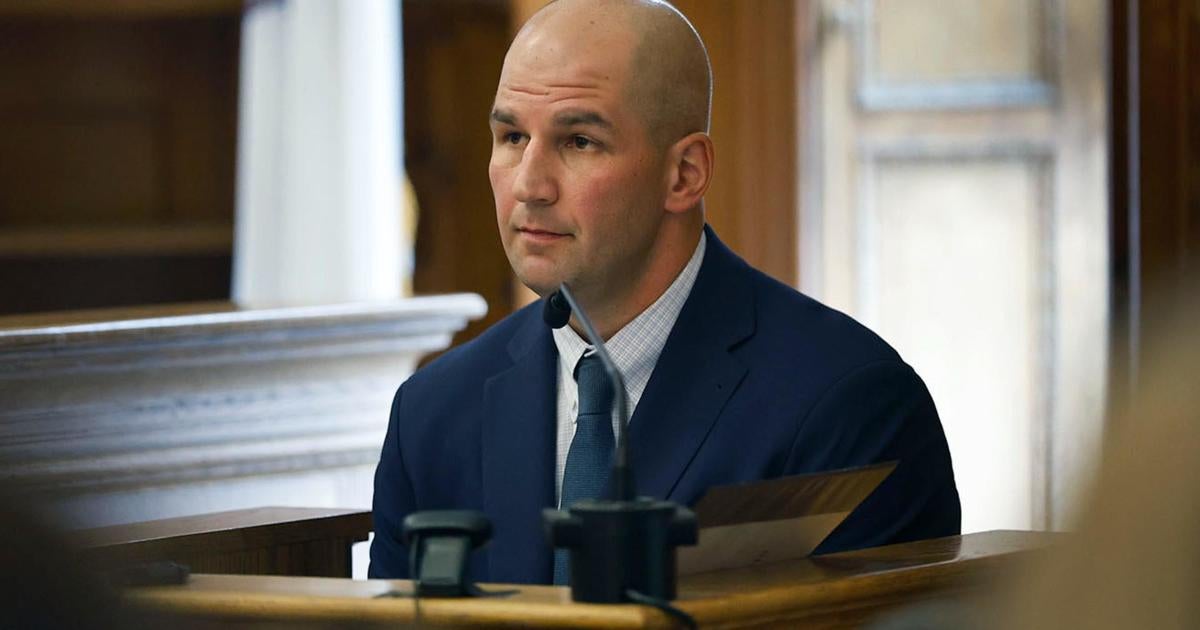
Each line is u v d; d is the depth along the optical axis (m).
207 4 16.19
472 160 16.48
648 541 3.66
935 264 12.78
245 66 15.43
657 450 5.40
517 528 5.47
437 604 3.69
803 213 12.71
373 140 14.60
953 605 2.88
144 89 17.06
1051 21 12.61
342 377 7.99
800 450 5.33
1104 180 12.59
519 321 6.04
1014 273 12.73
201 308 8.09
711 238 5.81
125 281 16.97
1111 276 9.18
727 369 5.49
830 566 4.25
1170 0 8.99
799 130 12.66
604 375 5.49
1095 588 1.75
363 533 6.13
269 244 14.99
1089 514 1.76
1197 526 1.69
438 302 8.23
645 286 5.53
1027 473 12.73
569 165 5.34
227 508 7.58
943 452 5.56
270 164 14.95
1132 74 9.05
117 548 5.39
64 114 16.97
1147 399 1.77
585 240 5.32
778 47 12.63
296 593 3.91
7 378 6.73
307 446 7.76
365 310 7.89
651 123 5.38
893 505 5.34
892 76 12.76
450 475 5.83
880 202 12.76
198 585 4.09
